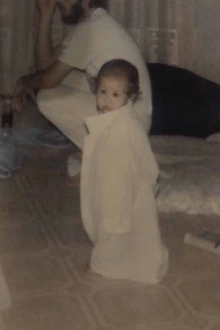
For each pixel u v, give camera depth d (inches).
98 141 103.7
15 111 168.1
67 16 141.0
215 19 181.0
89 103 143.9
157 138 169.5
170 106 174.9
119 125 101.4
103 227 101.9
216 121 175.2
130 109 103.4
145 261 106.0
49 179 147.0
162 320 96.8
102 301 100.6
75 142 148.5
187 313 98.8
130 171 101.2
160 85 176.4
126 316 97.3
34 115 179.8
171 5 180.4
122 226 101.3
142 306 99.9
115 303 100.3
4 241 117.6
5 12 177.8
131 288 104.3
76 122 145.3
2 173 145.6
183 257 114.7
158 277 106.0
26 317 95.7
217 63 184.2
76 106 144.3
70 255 113.7
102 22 138.7
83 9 139.6
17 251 114.3
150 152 104.5
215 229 126.6
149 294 103.0
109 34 138.3
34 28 179.0
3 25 178.7
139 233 105.0
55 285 104.3
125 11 179.3
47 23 157.0
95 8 140.6
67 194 139.7
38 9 161.0
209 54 183.9
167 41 182.7
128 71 102.3
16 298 100.1
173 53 183.8
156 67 178.5
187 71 179.0
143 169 104.1
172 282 106.6
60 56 142.6
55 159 159.0
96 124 103.3
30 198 136.6
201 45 183.2
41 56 158.1
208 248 117.0
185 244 119.2
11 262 110.4
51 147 166.1
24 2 177.8
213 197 134.6
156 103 174.7
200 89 176.7
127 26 180.5
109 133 101.7
